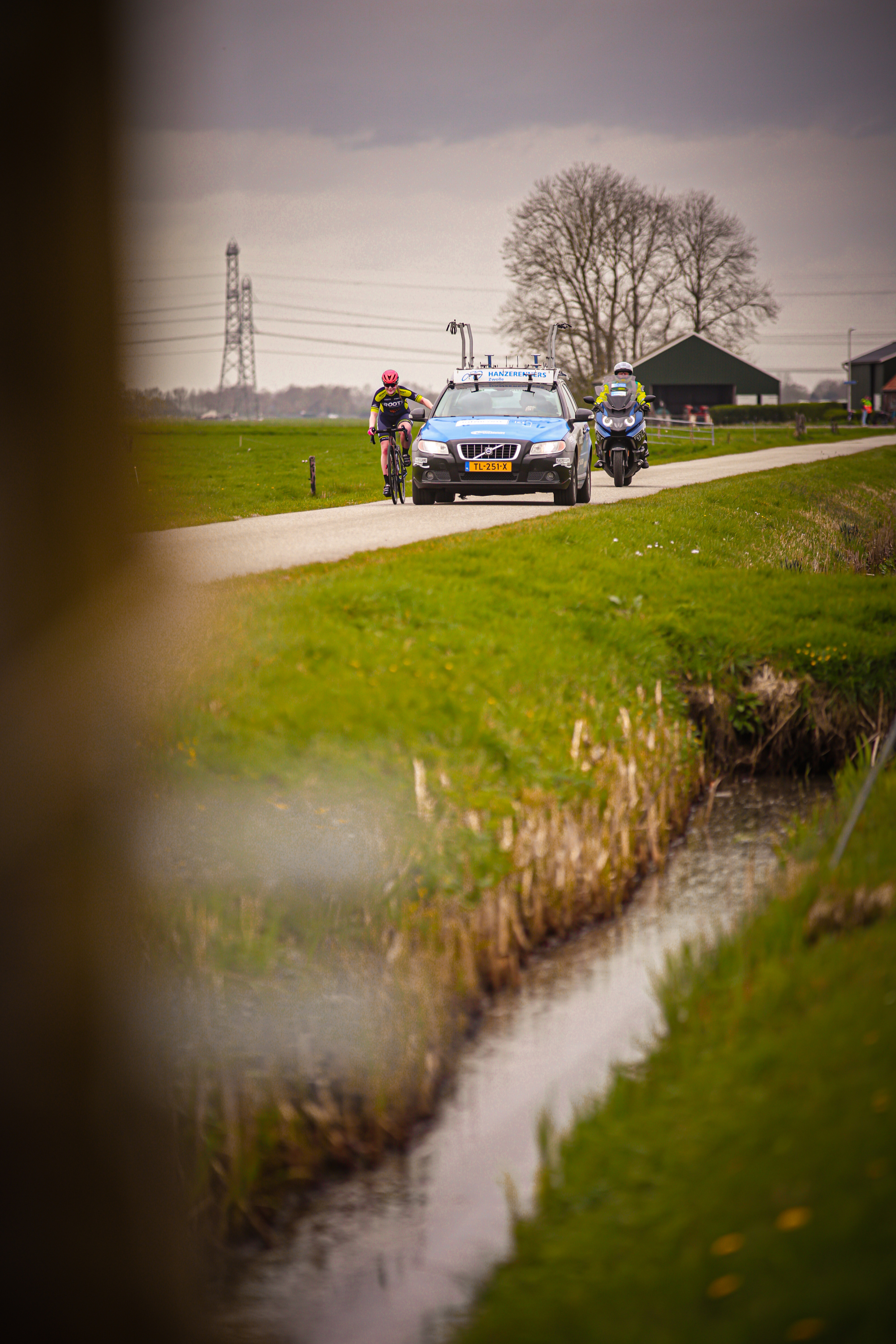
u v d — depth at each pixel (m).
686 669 27.81
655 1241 8.80
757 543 48.56
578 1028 14.29
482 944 15.93
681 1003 13.33
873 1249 7.80
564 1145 11.02
